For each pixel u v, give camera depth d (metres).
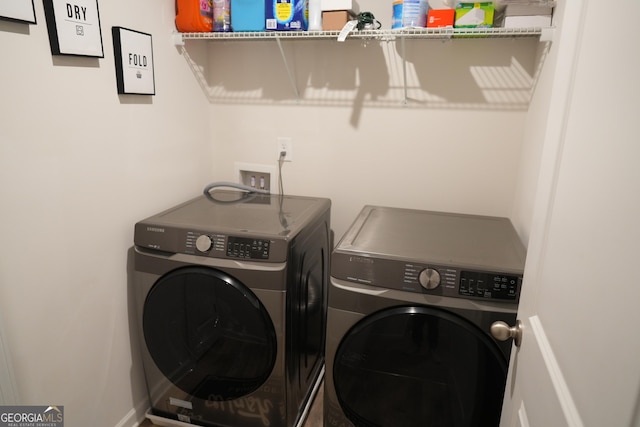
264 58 2.03
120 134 1.55
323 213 1.85
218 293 1.48
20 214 1.20
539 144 1.50
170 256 1.52
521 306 0.99
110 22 1.46
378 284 1.30
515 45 1.73
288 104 2.06
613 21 0.62
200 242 1.47
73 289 1.41
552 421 0.69
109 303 1.57
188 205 1.87
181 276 1.50
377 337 1.33
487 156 1.87
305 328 1.71
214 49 2.09
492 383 1.27
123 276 1.63
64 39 1.26
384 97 1.93
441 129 1.89
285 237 1.42
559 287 0.74
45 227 1.28
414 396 1.37
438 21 1.58
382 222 1.71
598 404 0.55
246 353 1.54
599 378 0.56
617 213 0.55
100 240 1.50
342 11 1.66
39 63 1.21
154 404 1.75
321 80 1.98
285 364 1.51
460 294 1.25
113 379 1.63
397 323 1.29
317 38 1.90
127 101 1.57
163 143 1.81
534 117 1.63
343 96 1.97
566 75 0.82
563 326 0.71
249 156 2.18
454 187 1.94
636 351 0.47
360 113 1.97
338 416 1.48
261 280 1.42
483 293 1.23
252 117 2.12
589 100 0.69
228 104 2.14
